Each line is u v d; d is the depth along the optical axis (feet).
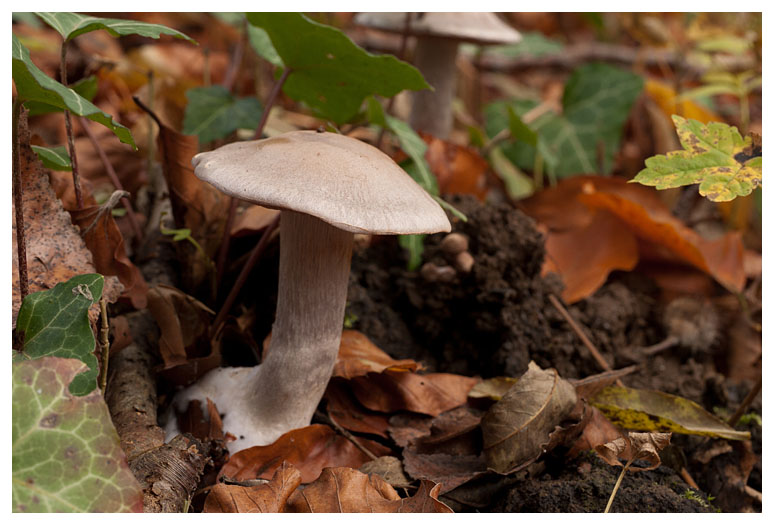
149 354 1.26
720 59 2.17
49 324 1.03
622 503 1.14
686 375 1.47
